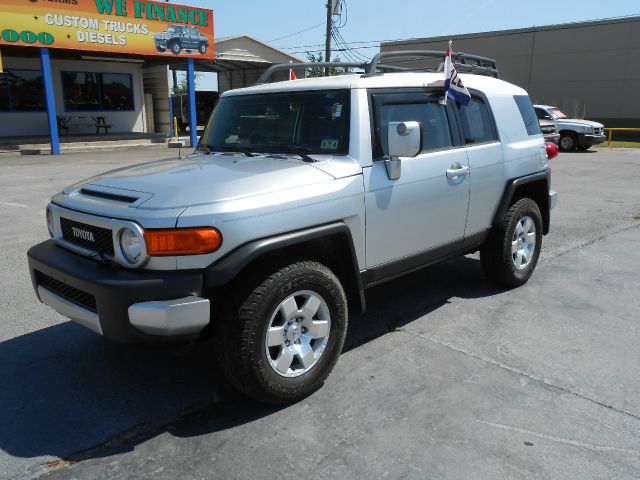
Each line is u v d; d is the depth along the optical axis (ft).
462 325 14.66
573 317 15.19
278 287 10.15
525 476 8.76
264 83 15.55
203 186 10.23
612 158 61.05
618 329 14.37
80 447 9.61
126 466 9.10
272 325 10.50
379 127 12.51
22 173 46.16
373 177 12.09
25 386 11.73
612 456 9.25
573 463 9.07
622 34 95.71
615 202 33.32
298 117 12.87
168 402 11.07
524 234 17.26
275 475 8.84
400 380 11.79
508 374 12.00
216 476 8.82
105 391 11.51
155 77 87.45
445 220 14.24
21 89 71.67
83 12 64.03
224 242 9.60
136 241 9.45
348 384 11.66
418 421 10.27
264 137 13.38
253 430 10.07
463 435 9.83
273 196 10.28
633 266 19.95
